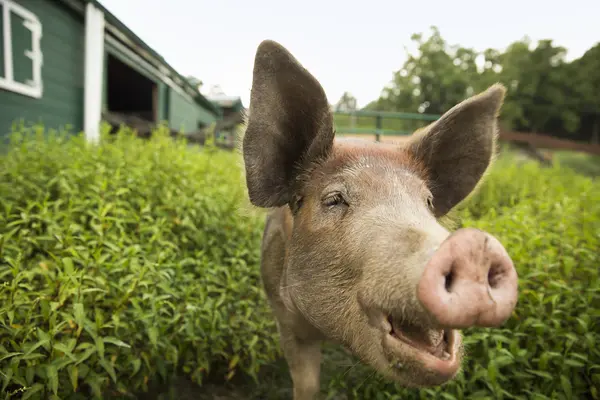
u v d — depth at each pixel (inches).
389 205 16.5
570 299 26.0
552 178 71.9
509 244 32.0
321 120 19.8
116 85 146.7
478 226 35.7
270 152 20.8
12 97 57.8
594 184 66.1
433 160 22.2
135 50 93.7
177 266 27.2
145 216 30.5
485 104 21.4
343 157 19.6
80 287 20.5
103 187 30.8
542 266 28.4
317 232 18.2
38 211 31.3
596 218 35.9
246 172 20.2
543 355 23.2
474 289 11.8
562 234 33.7
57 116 68.2
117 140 47.6
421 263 13.1
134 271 23.6
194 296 27.9
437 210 23.7
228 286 28.9
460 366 15.5
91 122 74.8
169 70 111.3
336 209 18.0
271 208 22.0
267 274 25.1
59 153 40.7
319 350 25.4
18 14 57.4
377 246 15.1
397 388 24.0
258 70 19.4
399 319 14.0
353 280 16.1
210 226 34.9
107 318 22.5
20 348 18.7
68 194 32.8
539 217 40.9
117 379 23.4
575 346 24.6
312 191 19.7
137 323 23.5
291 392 28.0
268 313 30.4
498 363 22.4
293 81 19.5
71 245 25.2
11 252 25.3
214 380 28.1
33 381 20.0
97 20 73.9
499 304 11.8
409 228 14.9
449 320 11.7
